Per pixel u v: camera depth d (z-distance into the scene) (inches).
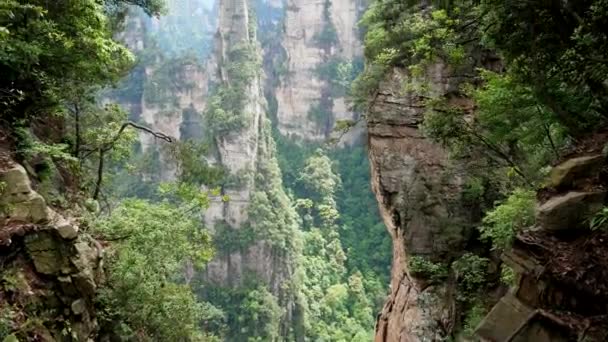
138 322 437.7
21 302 324.2
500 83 474.0
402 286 912.9
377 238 2711.6
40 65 501.7
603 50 324.8
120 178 2428.6
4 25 430.9
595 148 352.2
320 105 3437.5
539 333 269.6
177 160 697.6
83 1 485.4
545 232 303.6
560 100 398.6
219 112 2501.2
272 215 2476.6
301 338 2337.6
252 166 2519.7
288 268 2454.5
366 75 941.8
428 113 657.6
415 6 890.1
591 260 273.3
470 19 629.9
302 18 3452.3
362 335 2146.9
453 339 725.3
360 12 3432.6
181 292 493.0
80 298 370.6
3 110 462.3
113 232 481.4
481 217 802.2
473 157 805.9
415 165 861.8
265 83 3634.4
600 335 248.8
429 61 781.3
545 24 369.4
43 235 354.9
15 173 365.4
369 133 914.1
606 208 269.9
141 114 3235.7
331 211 2753.4
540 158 544.4
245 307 2289.6
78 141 586.2
